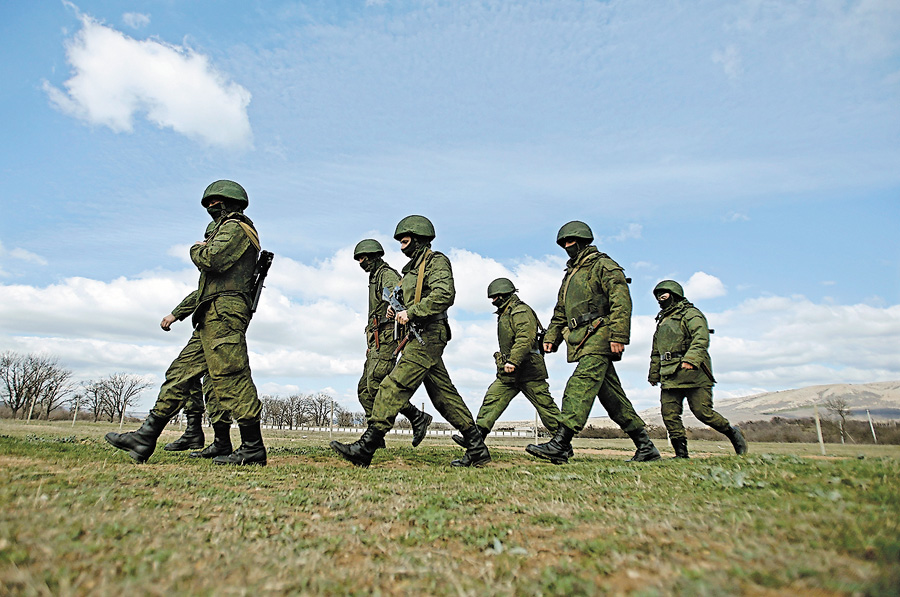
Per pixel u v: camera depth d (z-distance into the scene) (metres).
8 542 2.27
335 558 2.55
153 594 1.91
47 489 3.45
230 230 5.87
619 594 1.97
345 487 4.50
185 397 5.97
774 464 4.54
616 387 7.88
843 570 1.97
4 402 58.56
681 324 8.92
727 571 2.07
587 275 7.59
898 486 3.20
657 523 2.93
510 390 9.03
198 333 5.98
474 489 4.38
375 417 6.51
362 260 9.10
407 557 2.55
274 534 2.93
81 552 2.29
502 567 2.38
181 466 5.57
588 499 3.79
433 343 6.76
